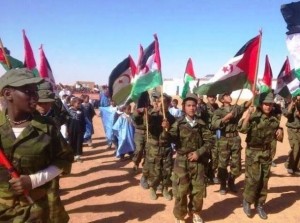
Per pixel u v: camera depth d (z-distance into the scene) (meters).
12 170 2.35
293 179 8.05
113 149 11.98
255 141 5.46
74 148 9.61
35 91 2.44
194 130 5.01
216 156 7.01
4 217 2.47
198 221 5.25
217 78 5.91
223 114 6.55
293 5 5.82
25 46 5.78
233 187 6.98
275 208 6.18
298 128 8.29
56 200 4.09
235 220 5.59
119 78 6.98
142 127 8.20
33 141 2.41
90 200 6.45
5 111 2.47
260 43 5.54
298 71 5.94
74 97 9.67
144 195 6.77
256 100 5.55
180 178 5.05
